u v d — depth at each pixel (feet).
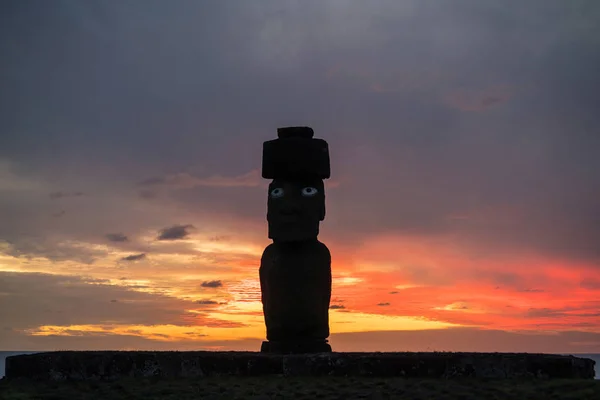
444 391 52.39
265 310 71.26
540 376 57.00
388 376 58.54
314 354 63.72
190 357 61.98
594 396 49.47
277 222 69.92
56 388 58.49
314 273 69.97
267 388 55.16
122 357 62.03
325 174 72.28
